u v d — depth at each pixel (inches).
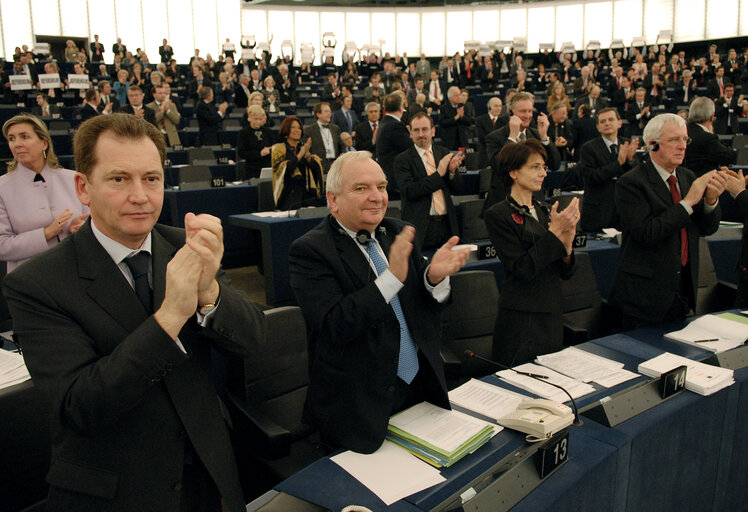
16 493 67.4
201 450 44.3
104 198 40.1
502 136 171.9
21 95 423.2
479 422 59.7
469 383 72.8
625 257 100.0
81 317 40.5
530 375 74.0
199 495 46.9
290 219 161.3
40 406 68.5
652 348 85.2
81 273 41.1
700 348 84.9
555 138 249.0
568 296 120.8
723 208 215.6
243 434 76.9
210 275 39.9
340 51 808.3
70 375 38.3
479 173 225.6
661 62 573.0
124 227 40.8
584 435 61.3
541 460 53.2
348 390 59.1
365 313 55.1
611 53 652.7
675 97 494.6
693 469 70.9
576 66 606.9
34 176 95.2
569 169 220.8
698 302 133.9
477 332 107.9
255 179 227.5
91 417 37.4
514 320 90.0
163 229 48.2
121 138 40.2
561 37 778.2
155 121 305.9
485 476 51.5
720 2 677.3
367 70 634.8
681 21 709.3
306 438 84.2
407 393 64.2
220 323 42.4
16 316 39.9
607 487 58.2
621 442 59.9
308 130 241.6
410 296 61.5
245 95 419.8
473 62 592.4
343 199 60.5
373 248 64.1
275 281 158.7
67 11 685.3
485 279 110.0
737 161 236.5
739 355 82.4
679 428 67.8
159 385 43.1
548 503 50.1
